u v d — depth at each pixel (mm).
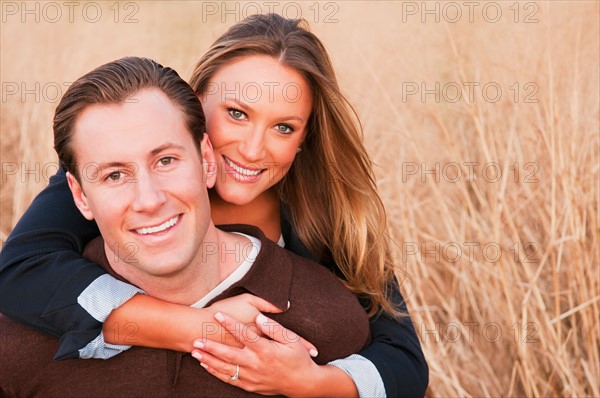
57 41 6562
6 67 6293
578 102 4836
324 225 3490
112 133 2494
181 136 2582
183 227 2566
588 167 4758
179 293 2711
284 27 3299
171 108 2592
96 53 6441
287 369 2715
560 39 5113
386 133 5184
